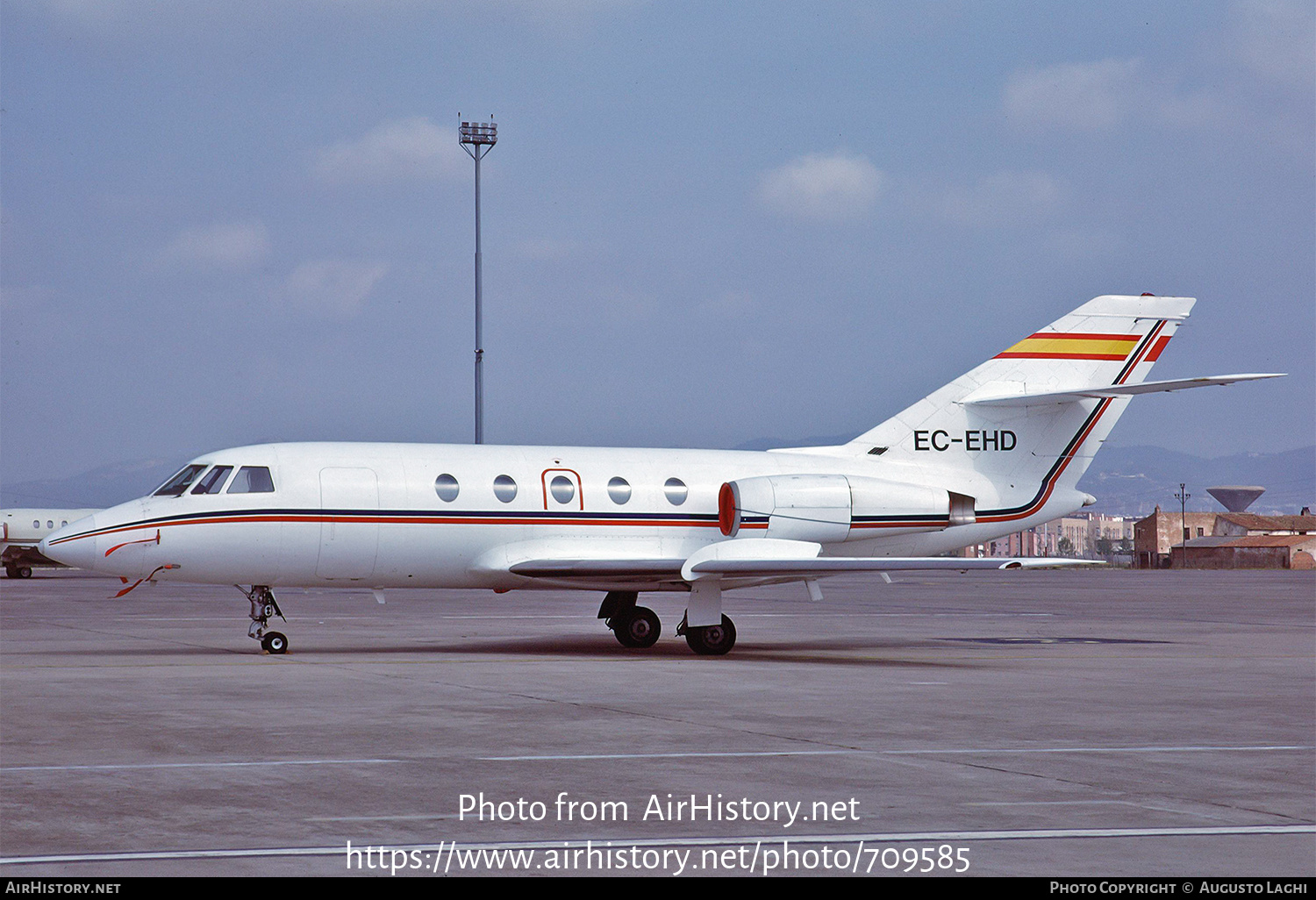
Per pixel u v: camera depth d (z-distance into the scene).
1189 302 43.16
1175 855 12.83
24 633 41.97
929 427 41.59
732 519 38.28
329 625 47.62
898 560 33.66
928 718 22.30
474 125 78.25
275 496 35.09
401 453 37.06
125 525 34.19
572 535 37.56
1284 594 86.38
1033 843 13.28
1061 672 31.17
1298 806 15.10
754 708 23.47
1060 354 42.34
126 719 21.34
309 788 15.77
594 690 25.98
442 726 20.75
